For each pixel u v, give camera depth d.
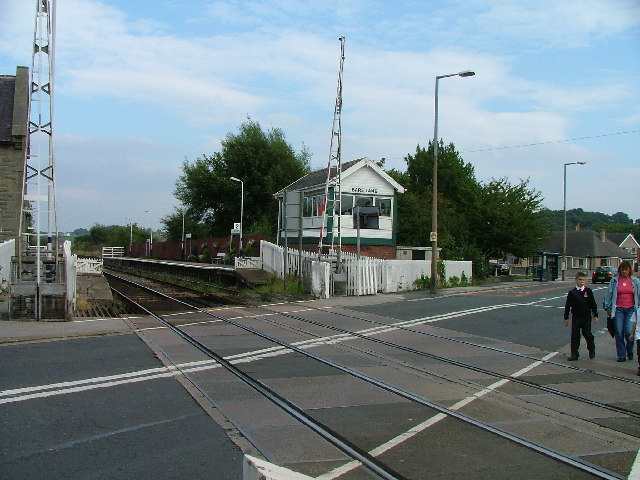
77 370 10.03
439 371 10.52
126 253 99.06
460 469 5.84
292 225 27.30
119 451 6.22
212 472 5.66
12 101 25.89
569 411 8.12
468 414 7.78
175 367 10.40
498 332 15.62
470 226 48.22
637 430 7.32
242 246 49.25
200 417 7.46
